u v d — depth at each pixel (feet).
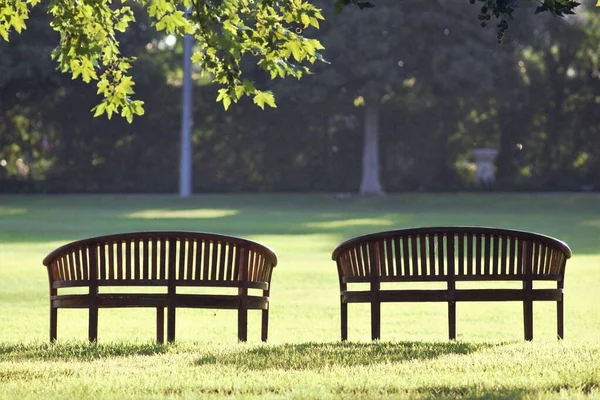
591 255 174.40
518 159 433.07
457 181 429.79
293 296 126.41
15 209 311.06
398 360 65.21
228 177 428.97
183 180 398.83
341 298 76.79
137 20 399.03
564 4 60.75
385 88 373.61
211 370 60.85
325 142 428.15
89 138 420.36
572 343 73.92
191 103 419.74
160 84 417.28
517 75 393.70
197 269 73.51
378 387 54.03
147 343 76.89
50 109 414.00
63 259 77.15
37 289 130.82
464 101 410.52
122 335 96.12
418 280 74.84
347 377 57.52
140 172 426.10
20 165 426.92
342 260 76.54
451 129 425.69
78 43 75.05
